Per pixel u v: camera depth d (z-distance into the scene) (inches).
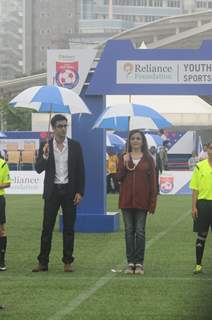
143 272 409.7
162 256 485.7
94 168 644.1
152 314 300.5
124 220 410.6
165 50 616.4
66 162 401.7
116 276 400.8
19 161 1491.1
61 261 459.2
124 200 404.2
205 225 406.6
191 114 1583.4
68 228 412.2
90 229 643.5
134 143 404.2
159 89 617.6
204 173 403.2
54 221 412.8
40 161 403.5
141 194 400.8
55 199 406.3
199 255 410.3
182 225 710.5
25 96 515.2
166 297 338.3
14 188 1279.5
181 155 1635.1
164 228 681.6
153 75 617.9
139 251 409.1
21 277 396.2
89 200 646.5
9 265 443.2
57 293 349.4
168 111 1583.4
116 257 479.5
